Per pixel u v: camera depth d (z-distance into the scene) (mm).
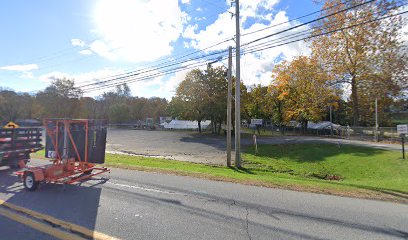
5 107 64562
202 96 41750
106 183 7637
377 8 26031
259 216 5000
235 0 14578
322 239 4035
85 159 8023
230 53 15453
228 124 15289
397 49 28859
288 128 61156
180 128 60531
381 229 4426
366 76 30328
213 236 4094
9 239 3971
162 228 4383
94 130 8102
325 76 33031
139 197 6195
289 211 5297
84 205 5574
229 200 6035
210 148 25281
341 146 22141
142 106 87625
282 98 44906
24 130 9836
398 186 8320
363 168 15078
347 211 5324
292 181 8500
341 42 31562
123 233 4172
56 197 6172
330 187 7500
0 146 8992
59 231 4242
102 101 83125
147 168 10320
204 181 8047
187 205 5629
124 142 30797
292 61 40688
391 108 45906
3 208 5375
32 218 4809
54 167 7199
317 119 44438
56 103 65500
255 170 14500
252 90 56406
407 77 28938
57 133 7836
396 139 26266
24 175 6906
